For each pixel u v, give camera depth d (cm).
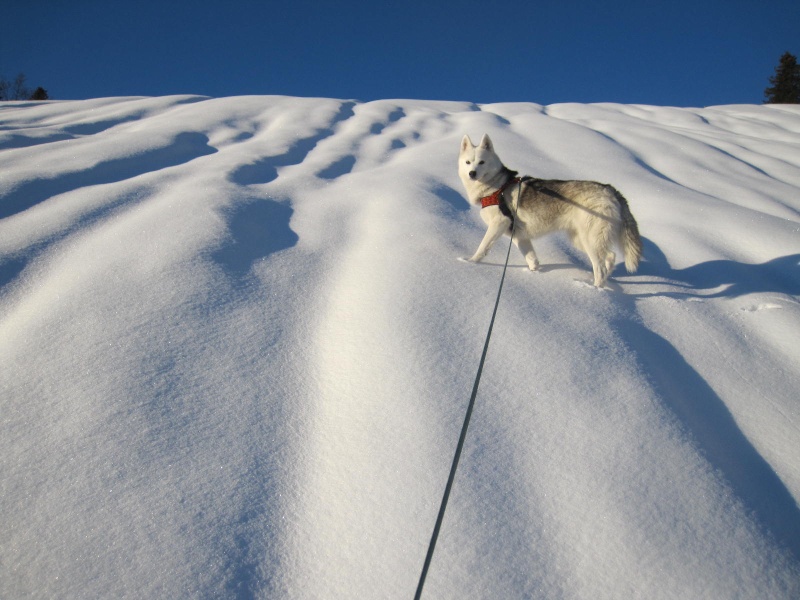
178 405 254
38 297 342
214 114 1017
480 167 441
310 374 286
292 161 772
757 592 184
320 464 228
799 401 292
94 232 441
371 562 187
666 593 181
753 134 1299
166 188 564
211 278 364
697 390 297
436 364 283
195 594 174
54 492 206
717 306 387
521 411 255
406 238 459
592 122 1196
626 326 345
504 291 375
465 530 196
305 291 373
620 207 406
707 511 212
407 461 224
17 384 261
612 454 234
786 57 3778
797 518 223
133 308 323
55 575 177
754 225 522
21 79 3119
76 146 699
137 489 209
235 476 219
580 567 188
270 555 192
